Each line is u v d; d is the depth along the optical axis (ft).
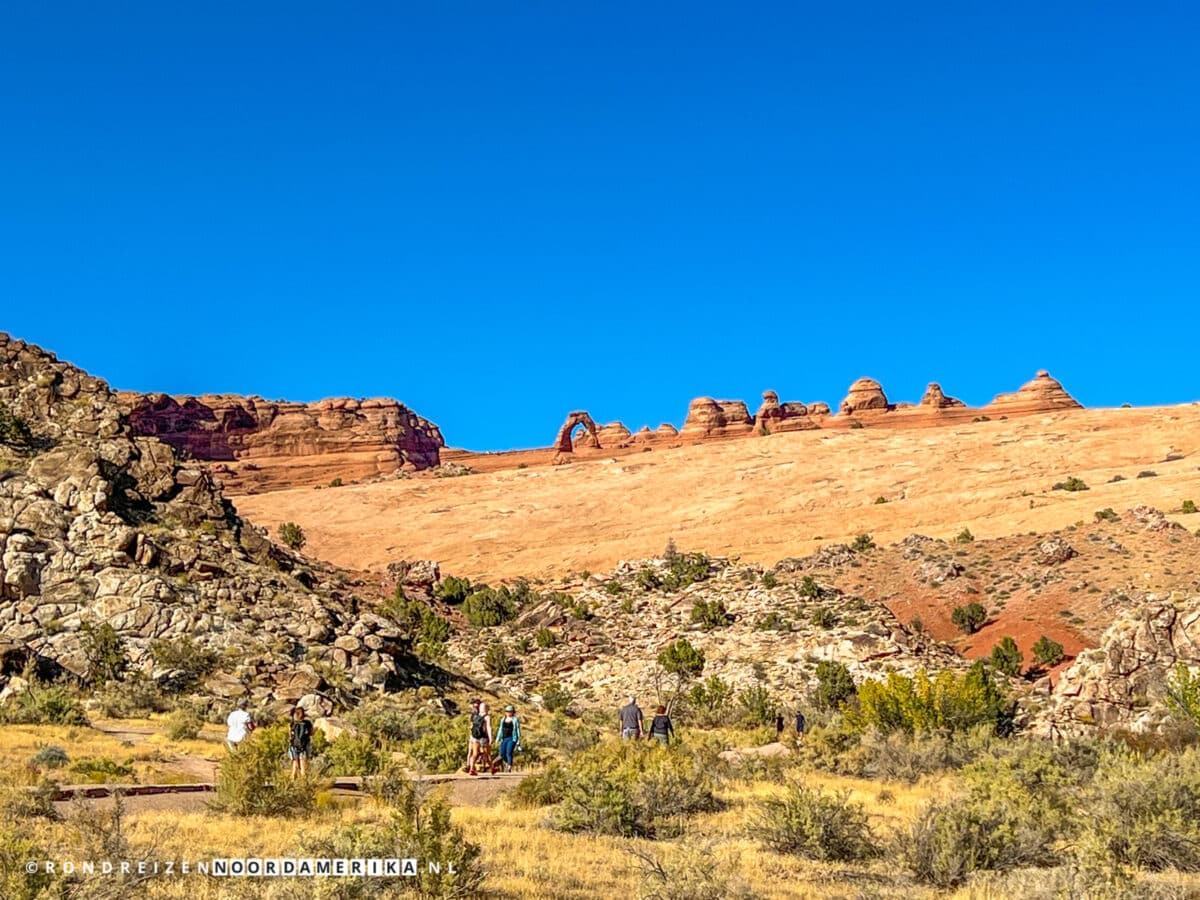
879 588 334.85
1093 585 302.45
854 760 101.09
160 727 119.14
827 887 47.62
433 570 343.05
